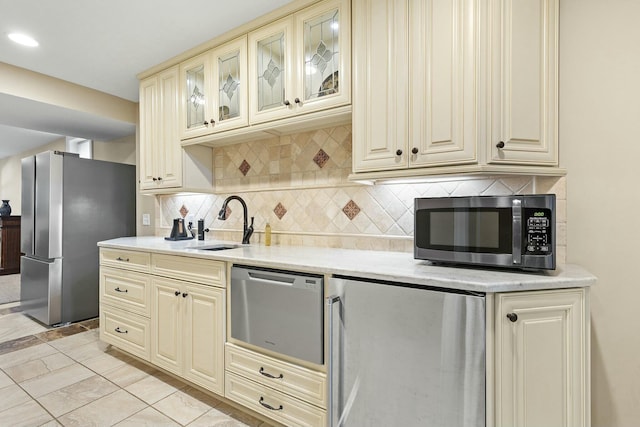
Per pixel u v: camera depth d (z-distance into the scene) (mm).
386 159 1520
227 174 2564
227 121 2113
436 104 1398
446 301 1101
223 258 1688
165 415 1660
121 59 2404
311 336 1403
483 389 1056
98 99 2990
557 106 1350
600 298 1438
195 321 1822
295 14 1805
